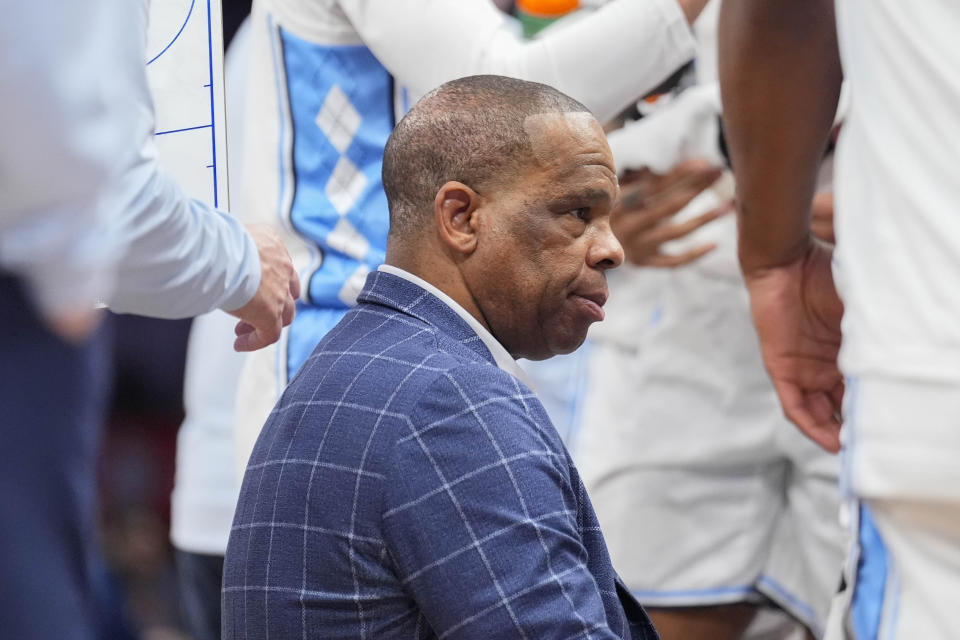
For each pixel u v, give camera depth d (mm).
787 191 6133
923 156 4469
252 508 4449
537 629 3939
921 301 4465
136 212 4027
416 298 4539
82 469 3348
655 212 7855
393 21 5777
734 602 8500
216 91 5281
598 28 5762
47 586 3189
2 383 3166
